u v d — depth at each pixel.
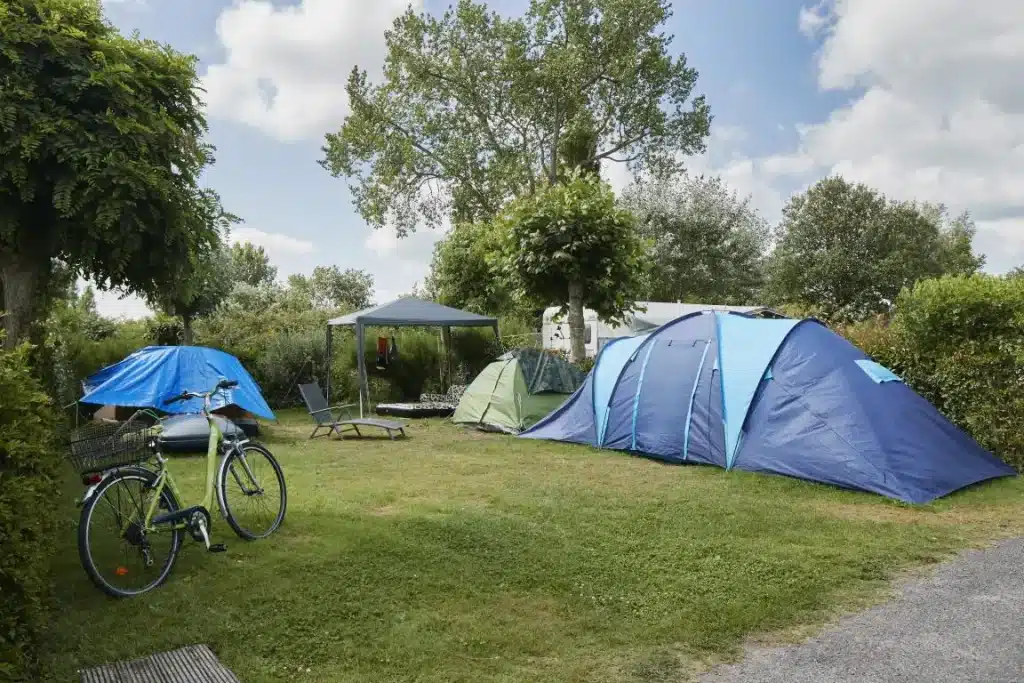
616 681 3.34
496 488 7.46
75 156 8.43
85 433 4.52
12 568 3.01
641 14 29.28
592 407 10.48
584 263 13.82
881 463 7.25
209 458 5.36
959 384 8.58
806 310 27.72
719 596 4.39
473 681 3.31
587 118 30.34
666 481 7.82
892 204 33.50
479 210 32.25
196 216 9.93
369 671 3.41
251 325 20.86
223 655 3.57
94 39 9.05
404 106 31.39
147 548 4.58
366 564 4.88
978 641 3.77
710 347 9.12
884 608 4.27
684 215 33.16
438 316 15.88
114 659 3.51
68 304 15.87
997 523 6.18
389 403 16.97
